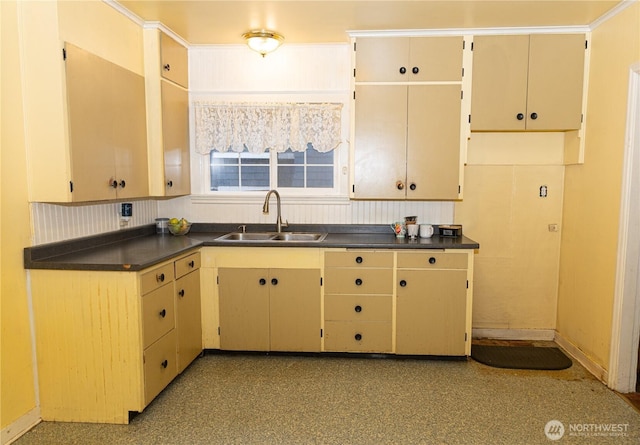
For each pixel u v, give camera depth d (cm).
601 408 251
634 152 256
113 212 309
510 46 314
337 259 310
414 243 309
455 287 307
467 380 286
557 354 330
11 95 219
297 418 241
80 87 233
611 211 277
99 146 249
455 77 319
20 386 227
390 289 310
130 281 227
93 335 232
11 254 221
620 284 266
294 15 288
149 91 304
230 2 266
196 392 269
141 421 238
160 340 254
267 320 318
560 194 352
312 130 357
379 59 322
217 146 363
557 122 316
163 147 310
